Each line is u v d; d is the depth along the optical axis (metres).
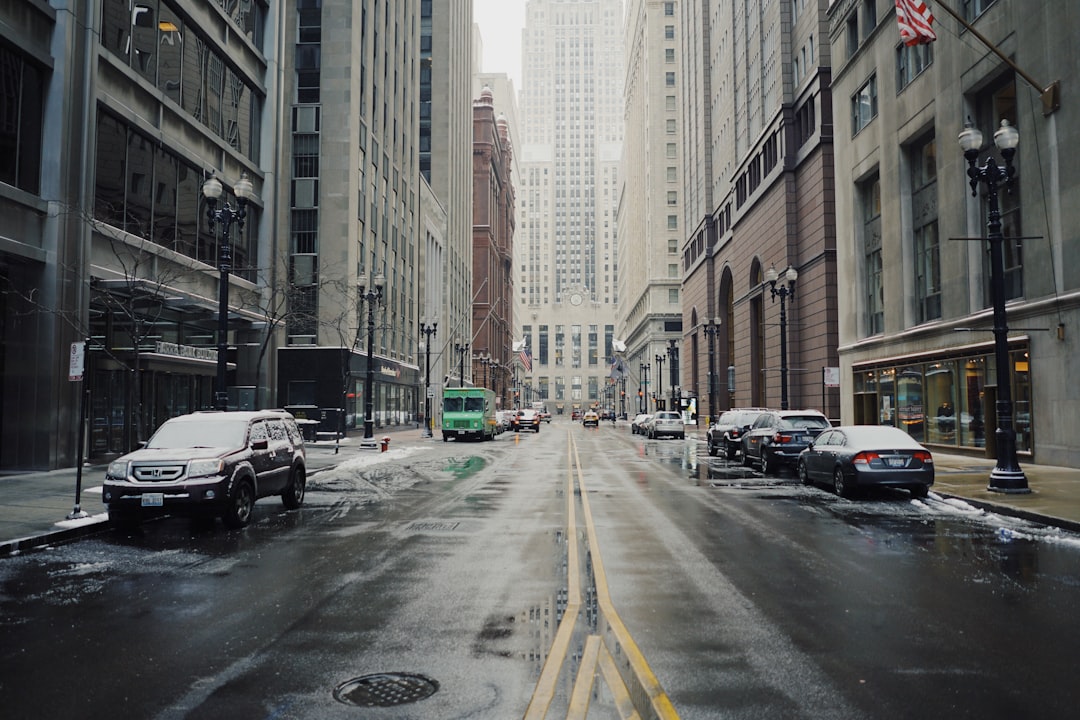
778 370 50.94
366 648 5.88
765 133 53.59
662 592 7.66
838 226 37.16
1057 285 20.66
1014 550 10.02
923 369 28.25
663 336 112.00
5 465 19.39
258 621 6.67
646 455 30.98
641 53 126.62
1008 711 4.61
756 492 16.92
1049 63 20.86
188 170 26.77
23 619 6.79
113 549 10.30
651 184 113.69
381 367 53.00
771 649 5.81
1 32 17.98
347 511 14.00
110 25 22.25
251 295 31.14
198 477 11.41
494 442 43.84
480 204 119.50
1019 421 22.56
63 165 19.86
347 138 46.12
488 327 116.88
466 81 100.56
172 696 4.92
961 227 25.30
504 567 8.91
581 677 5.19
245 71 31.03
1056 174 20.67
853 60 34.81
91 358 21.66
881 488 17.34
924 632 6.27
